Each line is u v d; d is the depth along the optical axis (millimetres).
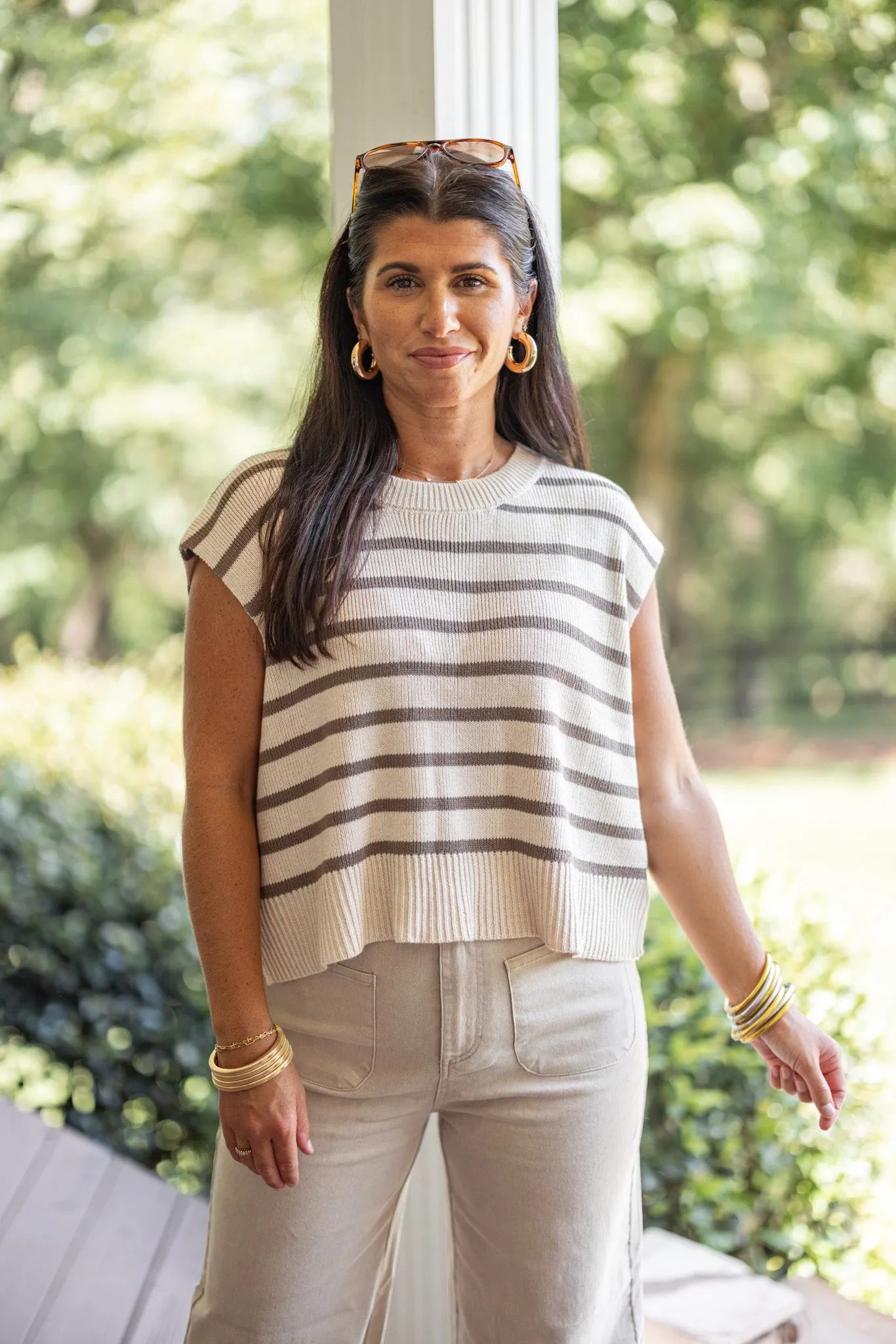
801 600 12805
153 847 3801
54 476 11258
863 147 9188
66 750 4445
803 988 2771
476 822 1634
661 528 12070
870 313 10461
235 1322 1648
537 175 2295
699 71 9289
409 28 2166
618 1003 1713
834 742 11727
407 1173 1729
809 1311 2520
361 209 1674
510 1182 1668
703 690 12867
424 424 1711
